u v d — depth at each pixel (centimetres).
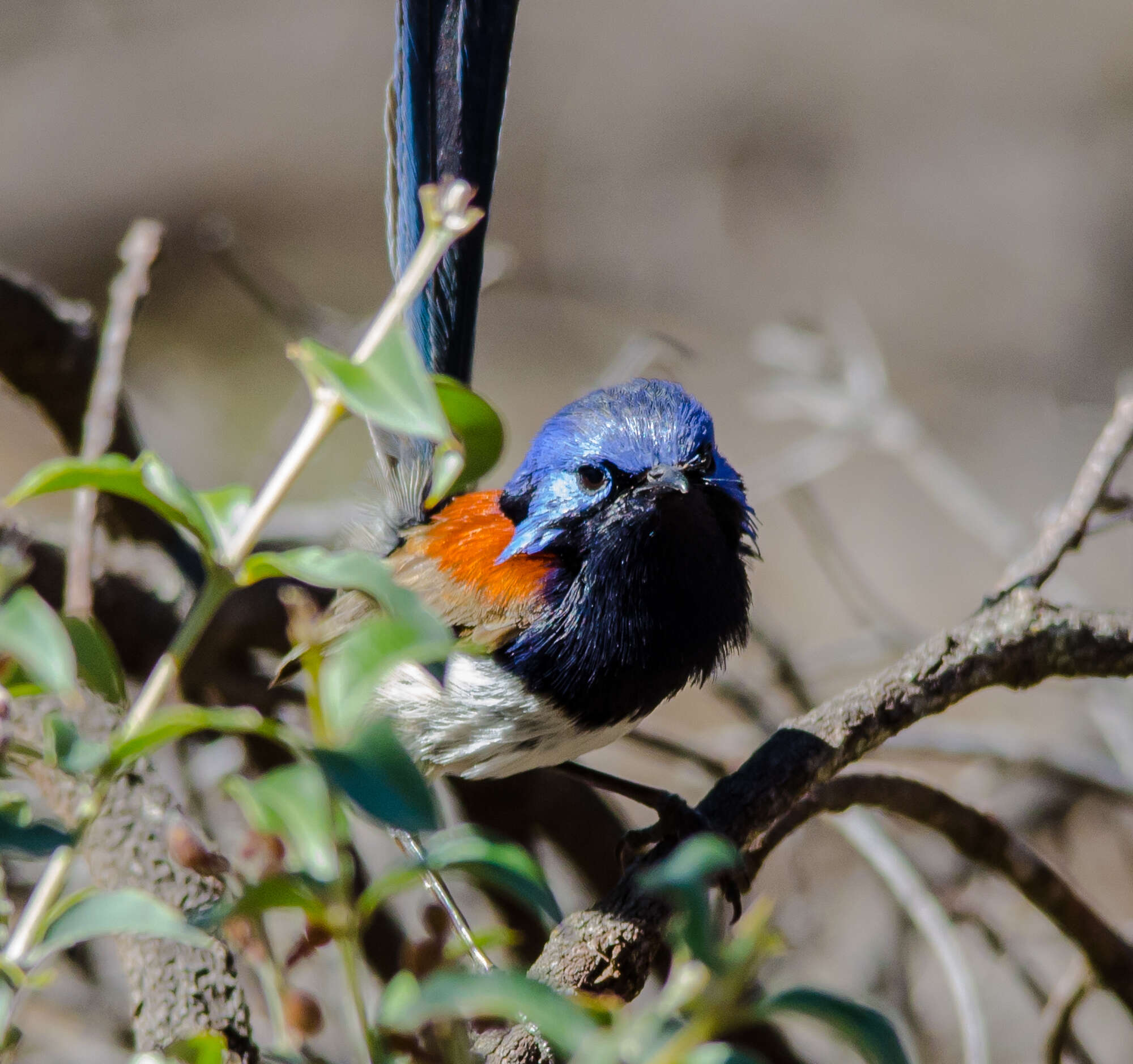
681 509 766
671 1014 371
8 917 486
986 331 2467
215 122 2873
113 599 980
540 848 1145
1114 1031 1256
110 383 891
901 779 787
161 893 609
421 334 907
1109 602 1903
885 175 2722
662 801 780
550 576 786
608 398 805
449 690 779
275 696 994
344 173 2819
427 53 884
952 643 727
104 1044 912
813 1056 1038
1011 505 2097
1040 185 2650
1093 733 1443
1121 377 2300
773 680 1120
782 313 2181
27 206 2730
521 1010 356
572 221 2700
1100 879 1343
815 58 2897
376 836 1090
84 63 2961
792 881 1138
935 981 1159
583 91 2886
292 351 391
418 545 834
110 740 376
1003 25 2900
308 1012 473
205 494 417
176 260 2630
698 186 2742
